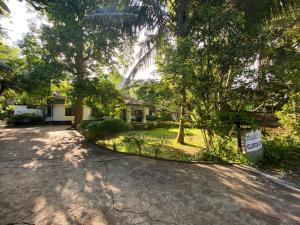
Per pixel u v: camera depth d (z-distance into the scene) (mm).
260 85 5062
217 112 5406
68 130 13922
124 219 2709
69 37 10406
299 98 5359
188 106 5688
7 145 8070
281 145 5773
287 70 4750
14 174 4453
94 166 5074
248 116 5184
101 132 8727
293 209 3025
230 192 3590
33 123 20047
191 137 10148
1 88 13203
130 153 6457
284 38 5820
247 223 2650
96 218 2721
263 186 3879
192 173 4555
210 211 2939
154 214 2844
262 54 5086
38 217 2723
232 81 5379
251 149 5199
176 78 4914
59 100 19641
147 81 5805
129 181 4070
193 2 6410
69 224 2572
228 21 5047
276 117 7258
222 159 5465
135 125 14609
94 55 12562
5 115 21938
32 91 13141
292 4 6848
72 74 12969
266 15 6562
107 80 12852
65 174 4469
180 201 3236
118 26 8609
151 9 7871
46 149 7254
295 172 4664
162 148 7707
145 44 10023
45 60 11273
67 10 11438
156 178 4242
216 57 5090
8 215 2760
